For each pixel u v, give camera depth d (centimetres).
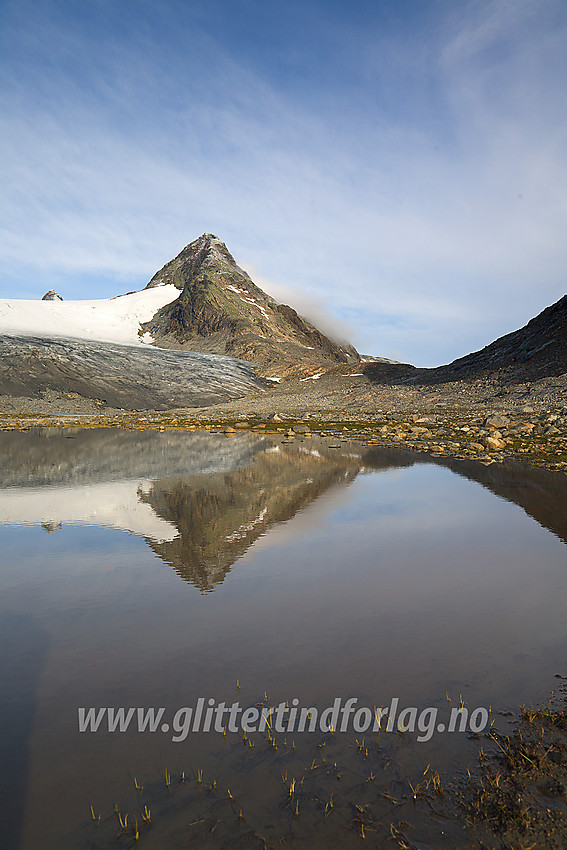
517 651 777
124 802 494
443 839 445
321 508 1880
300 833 452
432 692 668
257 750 564
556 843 439
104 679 712
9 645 817
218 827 461
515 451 3512
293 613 935
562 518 1678
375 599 1001
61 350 16775
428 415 7462
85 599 1016
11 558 1298
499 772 522
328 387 14512
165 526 1633
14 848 439
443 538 1452
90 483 2536
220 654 780
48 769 538
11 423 8481
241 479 2633
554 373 8488
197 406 15350
